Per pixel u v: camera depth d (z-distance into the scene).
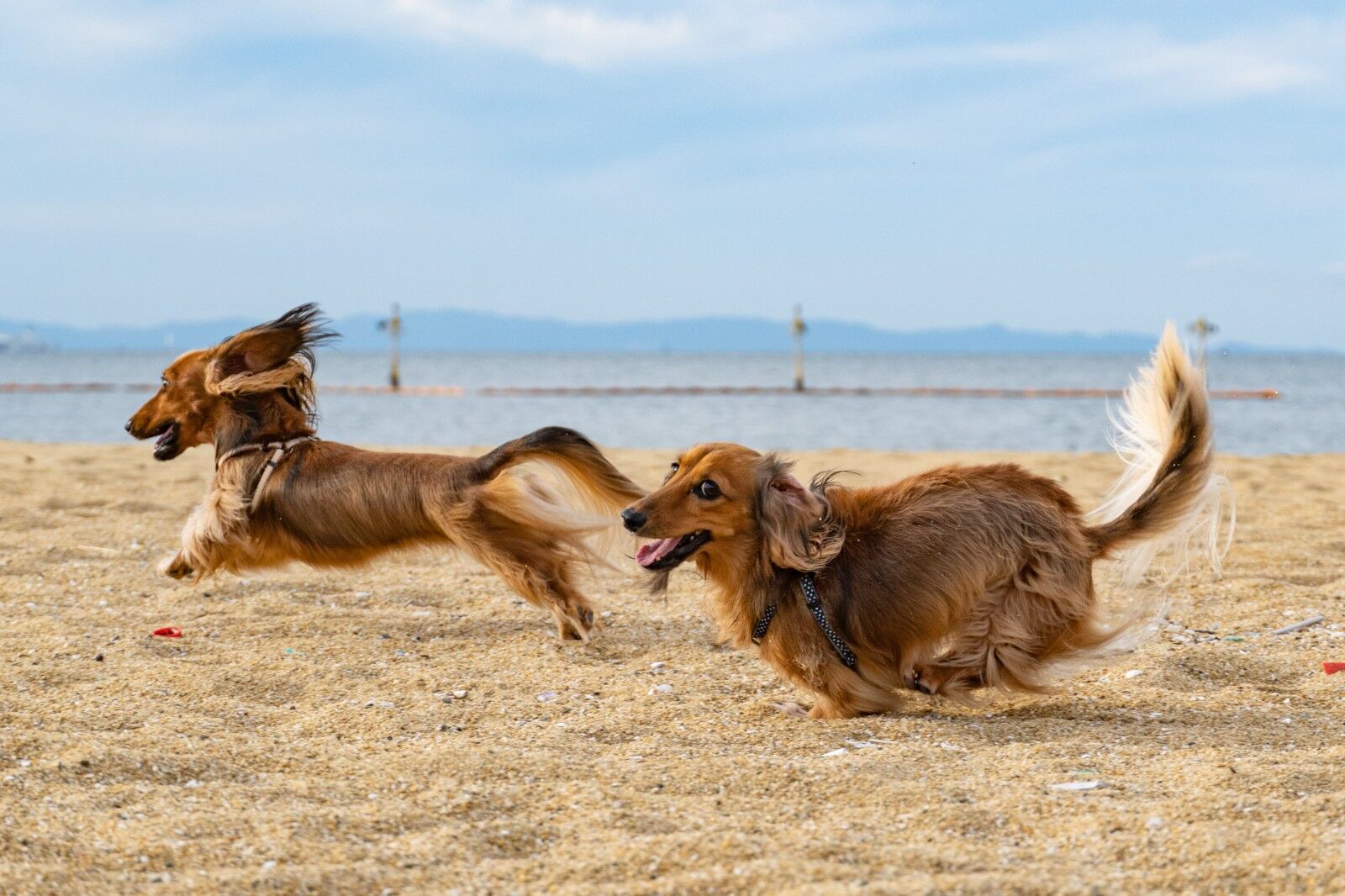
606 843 3.37
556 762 4.10
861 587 4.82
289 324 6.49
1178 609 6.64
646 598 7.07
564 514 6.06
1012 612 4.80
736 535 4.83
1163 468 5.05
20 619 6.29
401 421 30.33
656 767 4.06
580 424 29.70
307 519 6.28
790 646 4.85
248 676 5.34
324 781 3.96
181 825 3.50
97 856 3.31
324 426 28.16
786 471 4.83
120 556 7.98
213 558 6.49
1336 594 6.85
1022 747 4.29
